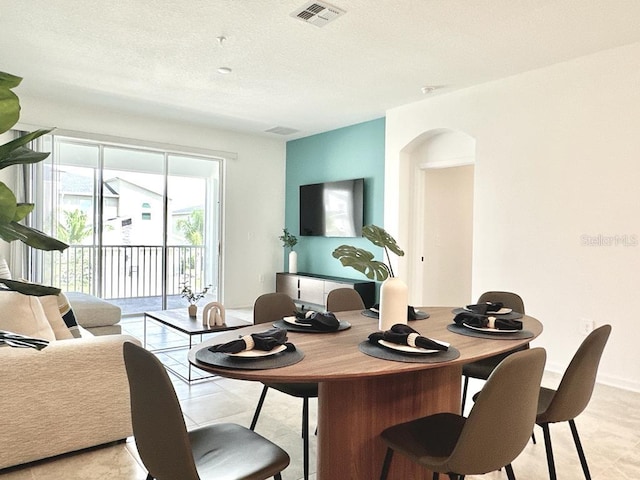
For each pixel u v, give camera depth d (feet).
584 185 11.83
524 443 4.80
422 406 6.23
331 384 5.82
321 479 5.90
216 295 21.84
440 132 16.14
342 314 8.25
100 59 12.69
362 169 19.39
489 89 13.94
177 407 3.94
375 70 13.14
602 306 11.50
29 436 6.99
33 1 9.50
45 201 16.90
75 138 17.53
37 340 3.36
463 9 9.50
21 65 13.21
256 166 22.67
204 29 10.70
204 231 21.58
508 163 13.42
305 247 22.41
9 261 16.48
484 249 13.93
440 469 4.54
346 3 9.34
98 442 7.61
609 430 8.72
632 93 11.04
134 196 19.66
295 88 14.94
